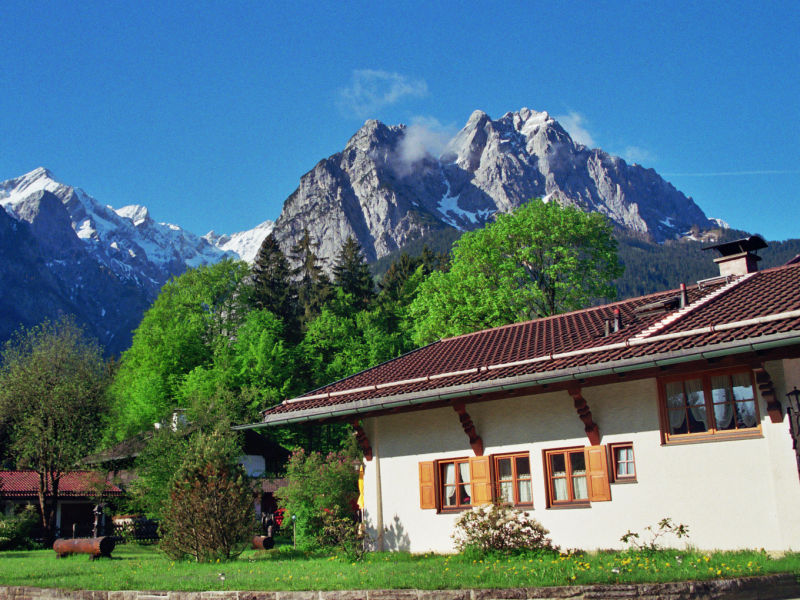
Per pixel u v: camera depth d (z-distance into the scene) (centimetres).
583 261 4162
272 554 2066
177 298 6181
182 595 1216
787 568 1098
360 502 1925
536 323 2117
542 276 4206
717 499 1386
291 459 2797
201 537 1831
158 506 2534
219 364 5431
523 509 1633
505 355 1758
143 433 4147
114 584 1375
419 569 1328
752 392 1393
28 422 3694
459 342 2159
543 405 1641
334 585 1175
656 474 1464
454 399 1706
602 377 1505
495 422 1706
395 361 2127
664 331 1471
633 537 1463
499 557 1418
